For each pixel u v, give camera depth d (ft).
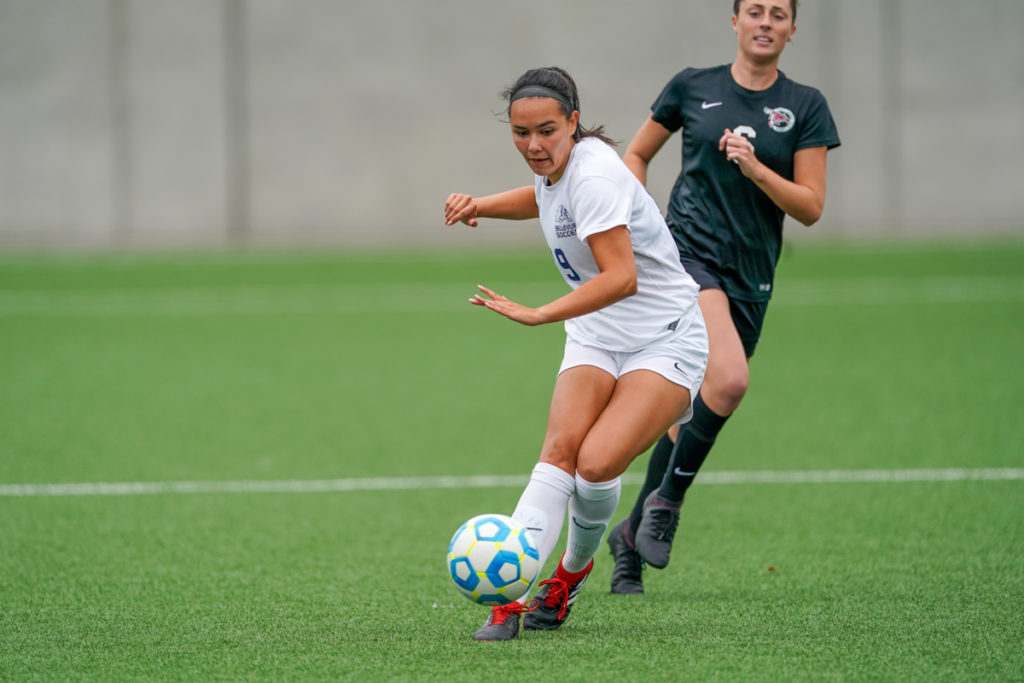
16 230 249.14
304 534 63.46
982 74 245.04
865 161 246.88
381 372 118.21
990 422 90.22
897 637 44.73
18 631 46.62
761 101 56.24
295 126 248.73
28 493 72.54
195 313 161.58
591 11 245.24
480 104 247.70
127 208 249.96
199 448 85.87
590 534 45.21
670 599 51.39
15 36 245.86
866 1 243.60
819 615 48.03
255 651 43.73
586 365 45.39
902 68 245.04
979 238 240.53
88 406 101.65
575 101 43.04
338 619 48.14
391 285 187.32
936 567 55.26
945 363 116.57
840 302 161.89
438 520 66.59
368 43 247.29
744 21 55.77
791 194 52.90
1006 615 47.55
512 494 72.59
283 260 224.33
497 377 115.14
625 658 42.24
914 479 73.67
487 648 43.62
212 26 246.68
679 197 58.34
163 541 61.87
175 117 248.52
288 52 247.50
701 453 52.39
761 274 57.72
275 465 80.59
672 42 245.45
